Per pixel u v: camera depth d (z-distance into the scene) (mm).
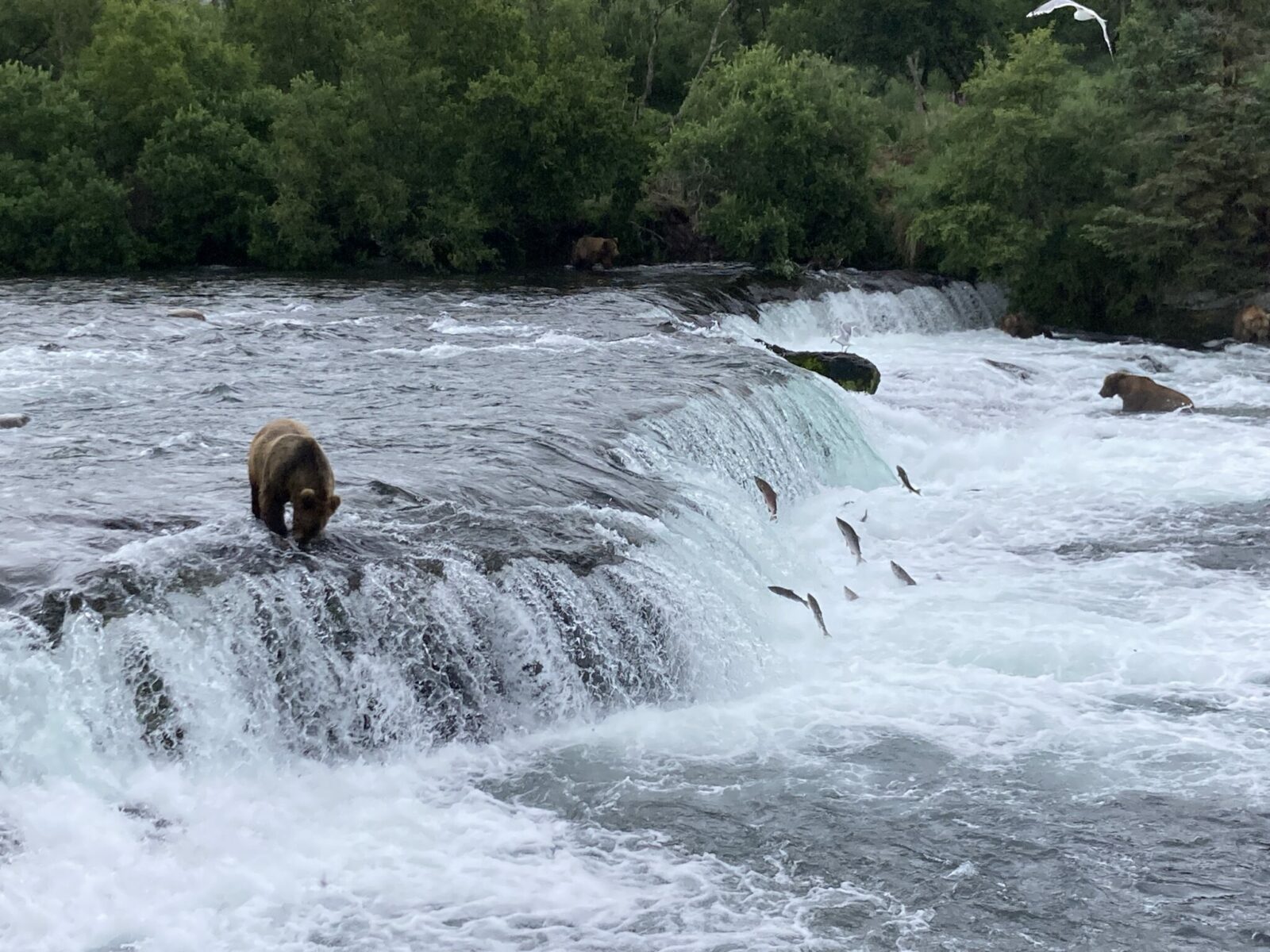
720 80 40906
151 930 7887
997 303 37938
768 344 25016
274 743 9797
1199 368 29219
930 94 56781
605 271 37906
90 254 38219
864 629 13281
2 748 8797
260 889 8391
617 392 18422
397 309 28766
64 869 8242
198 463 14047
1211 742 10836
